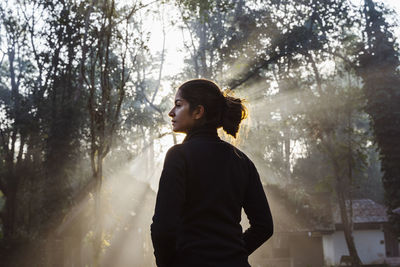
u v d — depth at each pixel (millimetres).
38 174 17406
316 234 31391
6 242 15383
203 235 1565
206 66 29016
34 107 17500
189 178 1618
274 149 36844
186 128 1809
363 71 22203
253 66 23484
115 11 12844
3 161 17500
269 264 31500
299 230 31328
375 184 48312
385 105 21281
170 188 1563
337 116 24969
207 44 29828
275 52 22938
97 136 12148
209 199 1612
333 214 33906
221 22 28156
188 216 1598
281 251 32438
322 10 22766
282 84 25016
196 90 1792
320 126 25109
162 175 1610
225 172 1686
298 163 45156
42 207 16891
